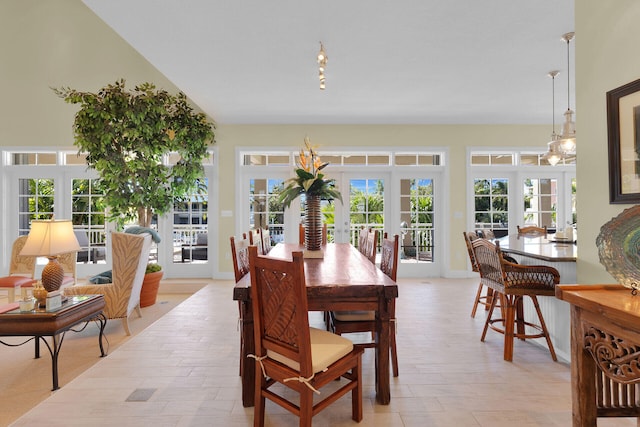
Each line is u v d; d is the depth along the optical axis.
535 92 4.05
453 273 5.30
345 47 2.93
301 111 4.73
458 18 2.50
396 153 5.36
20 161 5.31
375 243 2.69
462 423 1.65
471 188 5.32
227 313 3.50
